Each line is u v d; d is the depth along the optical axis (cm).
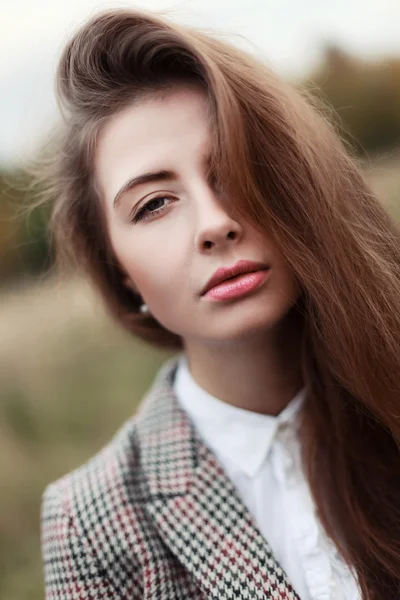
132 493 85
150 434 91
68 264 107
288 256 76
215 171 74
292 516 85
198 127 75
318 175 79
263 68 83
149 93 77
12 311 349
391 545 85
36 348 303
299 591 83
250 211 74
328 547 83
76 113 85
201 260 75
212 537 81
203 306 76
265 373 88
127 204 78
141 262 79
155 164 75
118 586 81
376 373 83
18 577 199
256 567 79
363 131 266
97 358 305
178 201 76
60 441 257
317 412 91
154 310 83
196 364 90
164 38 75
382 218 89
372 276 82
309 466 89
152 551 81
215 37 85
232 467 89
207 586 78
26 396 272
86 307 315
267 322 76
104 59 79
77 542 82
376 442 93
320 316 81
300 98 86
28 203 118
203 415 91
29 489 228
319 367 90
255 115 78
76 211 92
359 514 87
